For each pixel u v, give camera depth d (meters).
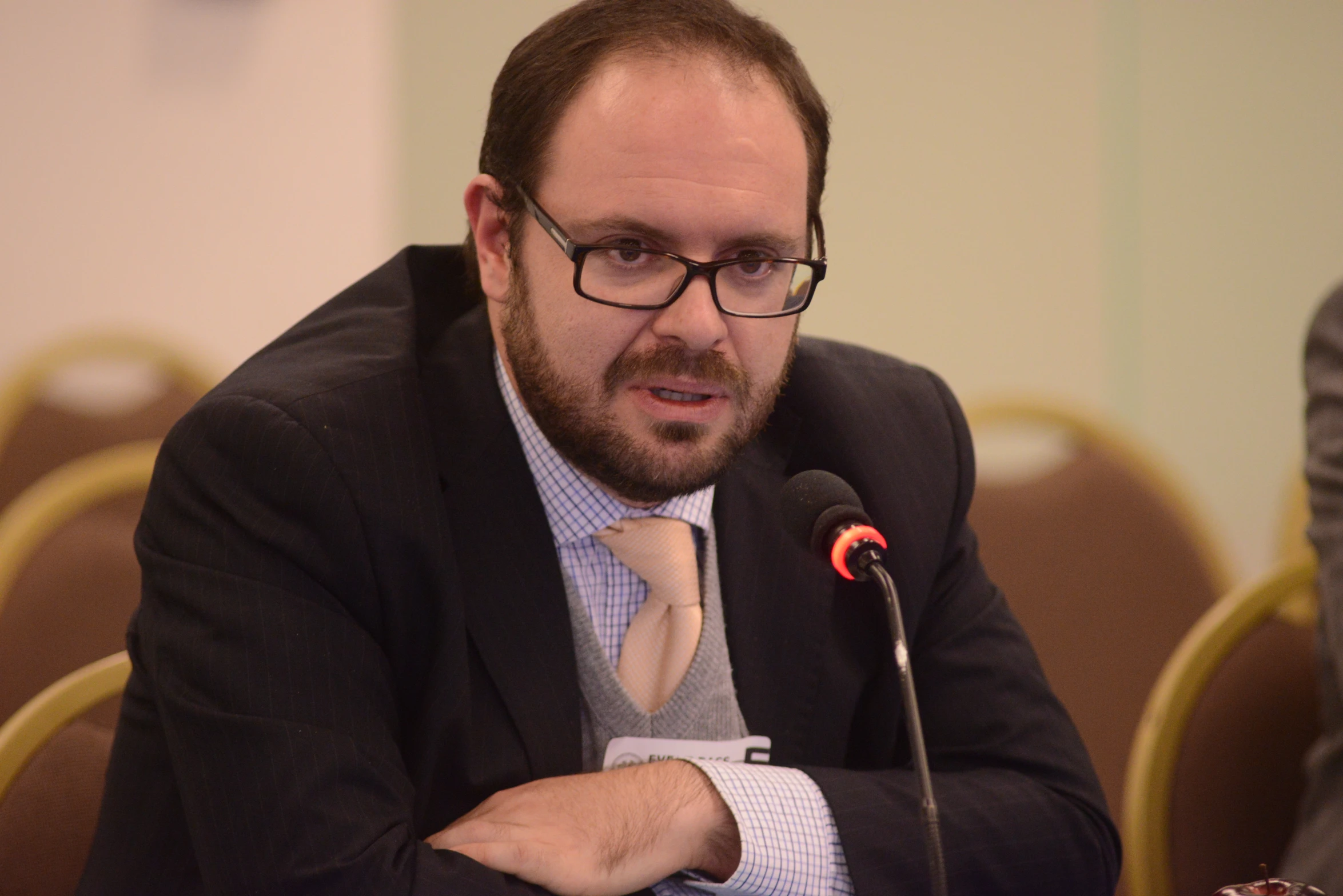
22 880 5.39
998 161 16.55
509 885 4.59
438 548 5.00
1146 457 9.59
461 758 5.05
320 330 5.55
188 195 14.91
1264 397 17.06
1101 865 5.47
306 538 4.74
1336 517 7.28
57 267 14.60
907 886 5.01
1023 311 16.72
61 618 7.13
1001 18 16.41
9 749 5.47
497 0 15.51
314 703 4.62
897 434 6.16
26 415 10.93
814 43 16.08
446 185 15.58
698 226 4.60
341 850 4.41
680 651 5.42
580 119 4.71
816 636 5.73
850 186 16.28
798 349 6.25
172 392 11.59
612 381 4.76
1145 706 9.15
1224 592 9.50
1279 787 7.02
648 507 5.45
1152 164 16.75
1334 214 17.05
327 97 15.18
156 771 4.79
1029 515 9.29
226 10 14.82
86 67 14.55
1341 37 16.86
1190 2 16.61
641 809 4.88
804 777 5.16
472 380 5.49
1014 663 5.97
